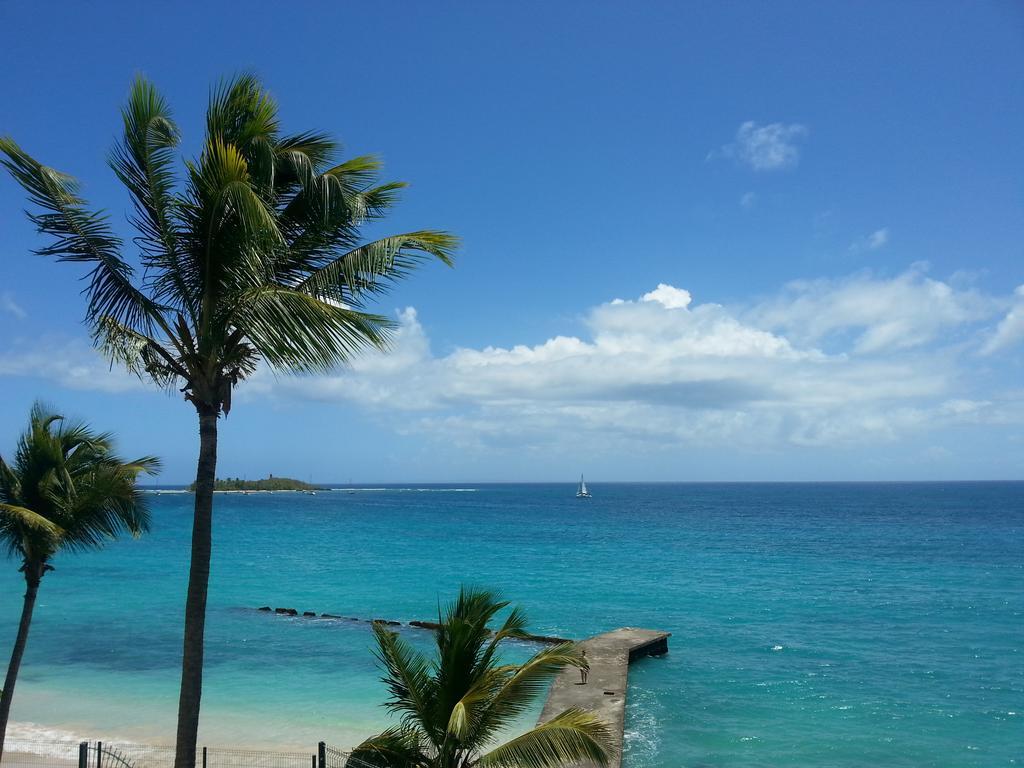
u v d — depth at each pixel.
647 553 67.44
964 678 25.06
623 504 194.12
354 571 54.91
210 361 8.46
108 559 61.75
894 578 50.41
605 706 20.55
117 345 9.20
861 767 17.20
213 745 18.45
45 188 7.94
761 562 60.12
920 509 153.62
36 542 12.73
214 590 45.56
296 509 166.50
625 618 36.56
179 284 8.52
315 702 22.19
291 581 49.59
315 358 7.97
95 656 27.89
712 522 115.25
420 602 41.41
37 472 12.88
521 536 88.25
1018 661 27.47
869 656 28.42
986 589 45.22
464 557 64.56
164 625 33.94
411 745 10.42
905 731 19.67
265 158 8.20
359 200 8.56
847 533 90.81
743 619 36.22
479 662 10.86
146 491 13.98
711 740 19.11
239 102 8.52
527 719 20.12
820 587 46.53
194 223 8.41
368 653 28.66
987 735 19.31
